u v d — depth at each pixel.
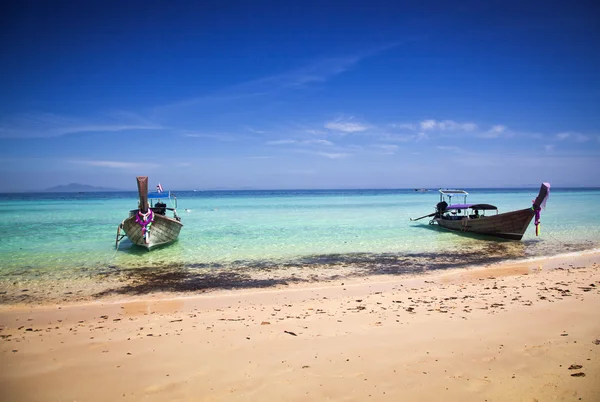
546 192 19.44
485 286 11.87
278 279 13.61
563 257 17.11
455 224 25.11
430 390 5.17
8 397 5.23
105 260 16.64
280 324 8.35
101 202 68.19
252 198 87.94
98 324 8.72
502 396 4.94
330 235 23.50
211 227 27.31
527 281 12.37
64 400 5.14
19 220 32.47
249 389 5.32
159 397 5.16
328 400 4.98
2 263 15.97
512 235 21.48
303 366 6.03
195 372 5.91
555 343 6.62
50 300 11.10
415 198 83.62
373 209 45.69
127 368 6.10
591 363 5.77
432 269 15.05
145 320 8.98
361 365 6.02
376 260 16.73
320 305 10.14
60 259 16.78
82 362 6.37
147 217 18.39
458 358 6.17
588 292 10.39
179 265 15.77
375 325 8.05
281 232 24.80
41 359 6.52
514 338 6.95
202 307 10.29
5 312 9.93
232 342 7.20
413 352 6.48
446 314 8.72
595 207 46.34
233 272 14.63
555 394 4.92
